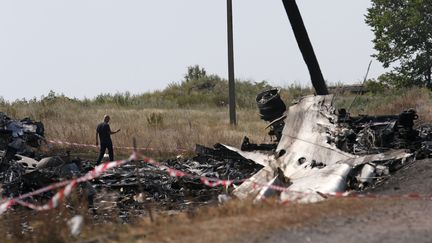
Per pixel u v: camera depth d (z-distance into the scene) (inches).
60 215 1247.5
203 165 2311.8
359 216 1068.5
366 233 954.1
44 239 1168.2
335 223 1020.5
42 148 2901.1
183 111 4736.7
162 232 1007.0
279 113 2304.4
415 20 5713.6
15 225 1334.9
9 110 4069.9
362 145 1761.8
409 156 1633.9
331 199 1222.9
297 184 1509.6
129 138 3046.3
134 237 1012.5
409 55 5895.7
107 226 1183.6
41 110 4256.9
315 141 1807.3
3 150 2502.5
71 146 2979.8
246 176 2081.7
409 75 5880.9
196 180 1998.0
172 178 2038.6
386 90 5762.8
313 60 2265.0
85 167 2245.3
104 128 2498.8
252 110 5059.1
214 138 3110.2
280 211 1106.1
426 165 1566.2
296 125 1990.7
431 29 5777.6
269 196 1354.6
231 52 3868.1
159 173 2174.0
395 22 5866.1
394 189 1392.7
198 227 1013.2
